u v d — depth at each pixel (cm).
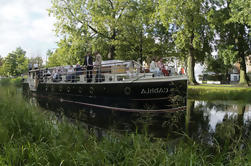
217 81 3959
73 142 382
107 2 2353
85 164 300
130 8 2061
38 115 539
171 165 302
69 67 1454
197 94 1573
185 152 327
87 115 810
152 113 855
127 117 768
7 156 318
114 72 1053
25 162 323
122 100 955
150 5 2222
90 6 2245
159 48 2317
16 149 344
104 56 2511
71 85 1323
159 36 2420
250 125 626
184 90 923
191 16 1980
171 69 1077
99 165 302
